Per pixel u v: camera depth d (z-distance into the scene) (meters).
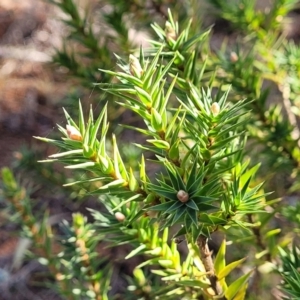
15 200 0.36
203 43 0.33
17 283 0.66
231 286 0.23
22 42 0.93
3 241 0.70
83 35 0.38
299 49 0.36
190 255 0.25
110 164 0.20
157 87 0.21
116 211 0.26
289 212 0.33
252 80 0.32
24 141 0.80
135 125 0.65
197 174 0.20
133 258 0.61
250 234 0.29
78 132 0.20
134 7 0.38
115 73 0.20
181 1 0.39
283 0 0.36
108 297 0.34
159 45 0.26
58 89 0.84
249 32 0.37
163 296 0.29
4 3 0.99
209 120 0.21
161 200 0.21
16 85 0.87
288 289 0.26
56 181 0.42
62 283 0.36
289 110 0.35
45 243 0.36
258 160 0.35
